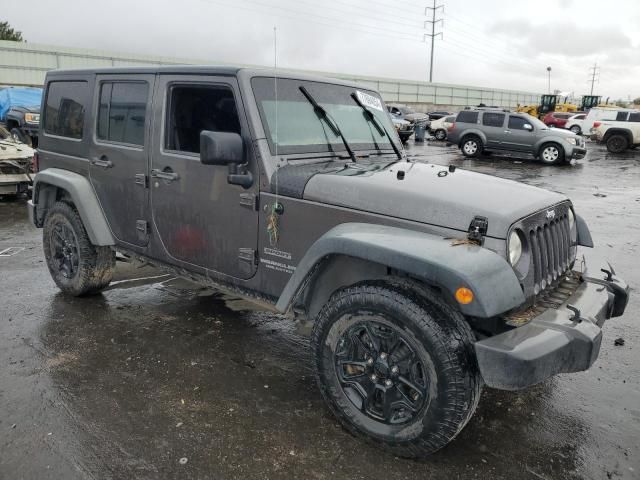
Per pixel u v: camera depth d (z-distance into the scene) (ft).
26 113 49.24
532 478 8.54
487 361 7.68
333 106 12.06
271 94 10.72
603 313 9.47
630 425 10.08
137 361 11.94
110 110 13.39
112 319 14.17
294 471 8.49
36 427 9.41
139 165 12.57
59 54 104.68
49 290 16.22
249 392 10.81
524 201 9.23
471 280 7.50
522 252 8.61
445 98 191.72
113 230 13.83
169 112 11.84
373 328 8.73
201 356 12.29
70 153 14.71
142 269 18.35
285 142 10.63
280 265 10.28
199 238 11.60
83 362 11.82
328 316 9.14
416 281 8.55
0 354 12.08
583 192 39.99
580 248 23.20
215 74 10.77
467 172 11.34
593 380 11.78
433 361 7.98
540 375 7.63
